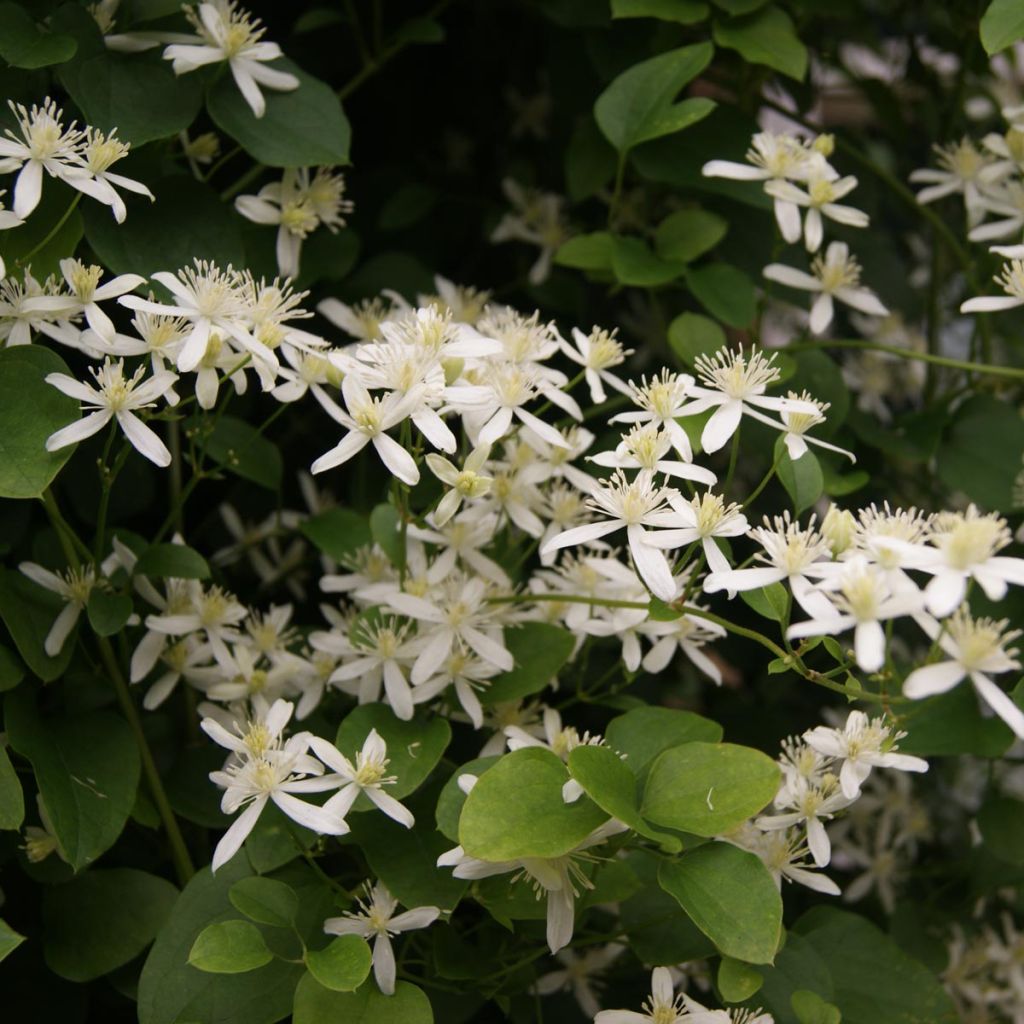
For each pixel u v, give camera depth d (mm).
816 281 461
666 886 372
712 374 403
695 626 430
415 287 493
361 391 389
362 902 407
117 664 428
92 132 415
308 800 396
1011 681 437
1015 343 544
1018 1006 495
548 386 413
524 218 527
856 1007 408
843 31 554
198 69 433
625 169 513
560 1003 457
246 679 425
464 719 424
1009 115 459
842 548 369
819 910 421
